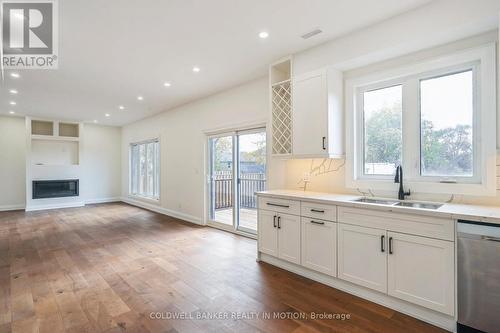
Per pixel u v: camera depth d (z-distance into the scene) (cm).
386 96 297
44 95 514
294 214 304
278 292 263
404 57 274
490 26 218
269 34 290
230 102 483
